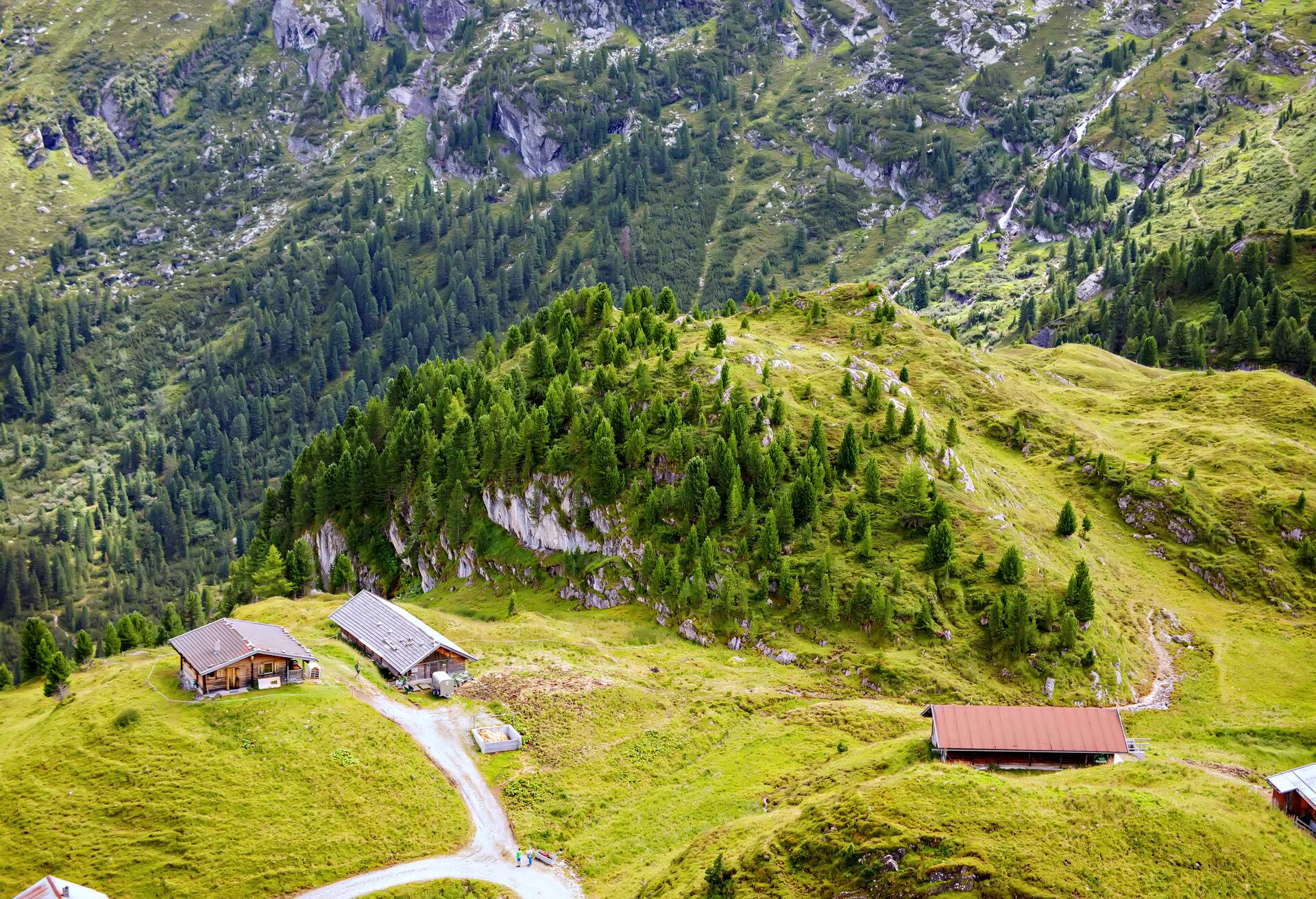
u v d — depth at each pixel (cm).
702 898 8150
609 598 15600
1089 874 7544
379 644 12638
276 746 10219
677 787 10594
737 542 15112
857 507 15625
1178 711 13225
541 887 8975
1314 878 7712
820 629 14012
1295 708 13312
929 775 8488
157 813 9406
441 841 9550
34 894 8169
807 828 8344
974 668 13538
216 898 8706
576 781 10575
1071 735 9294
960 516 15650
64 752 10050
